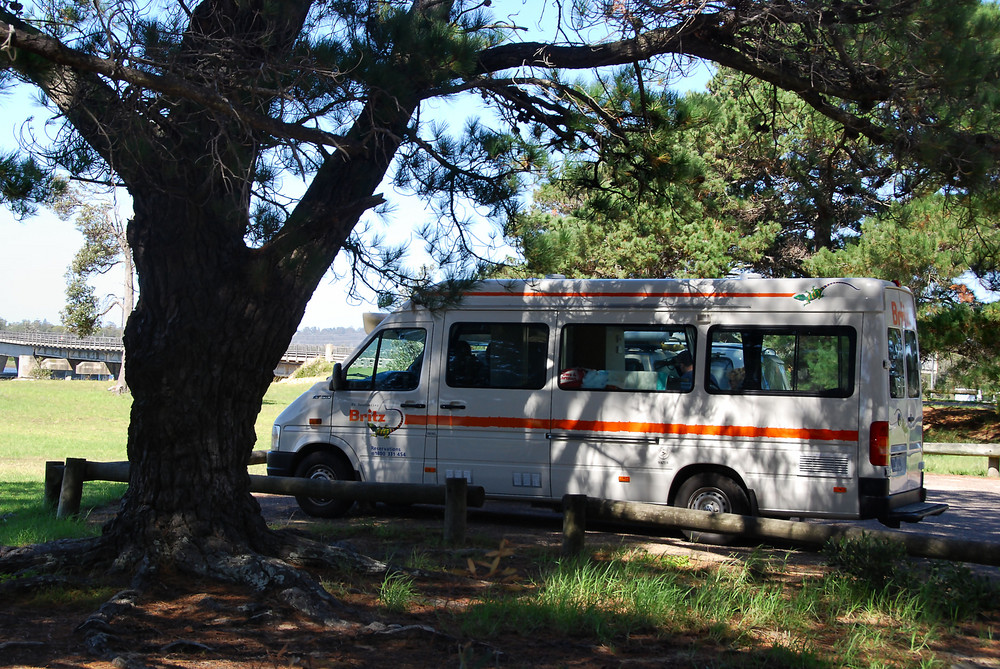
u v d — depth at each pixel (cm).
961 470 1797
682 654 518
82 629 522
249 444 687
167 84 544
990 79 710
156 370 640
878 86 742
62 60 519
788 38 766
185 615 566
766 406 953
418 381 1077
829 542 695
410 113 680
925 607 617
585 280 1033
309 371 6284
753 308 971
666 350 998
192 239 641
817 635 577
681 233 2347
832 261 2064
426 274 725
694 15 701
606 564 739
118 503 1177
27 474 1587
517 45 790
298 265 662
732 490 955
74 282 5269
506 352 1051
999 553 646
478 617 568
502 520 1097
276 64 612
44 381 6475
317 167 657
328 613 570
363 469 1086
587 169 876
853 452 921
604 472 1002
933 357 2230
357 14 673
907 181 856
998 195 731
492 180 762
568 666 498
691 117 778
